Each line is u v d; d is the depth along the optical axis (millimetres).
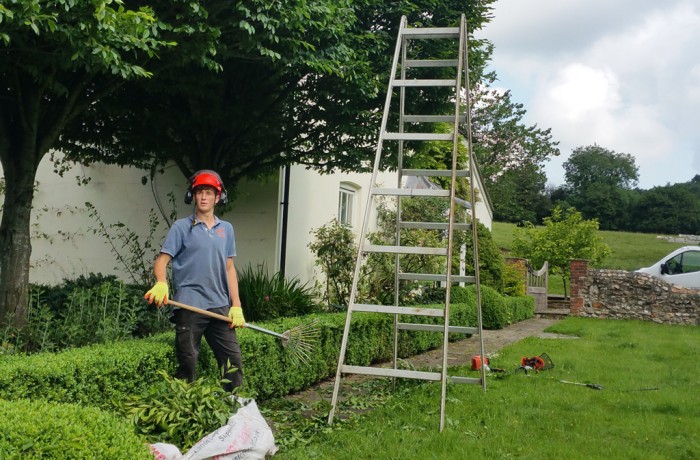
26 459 2176
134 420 3438
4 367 3375
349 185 12500
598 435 4777
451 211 5121
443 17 8094
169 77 6543
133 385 4051
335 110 7758
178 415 3471
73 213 11328
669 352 9641
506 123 41750
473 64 8633
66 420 2377
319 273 11234
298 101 7816
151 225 10828
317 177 11234
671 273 18234
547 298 19203
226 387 4383
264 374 5438
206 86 7352
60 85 5105
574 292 17062
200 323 4223
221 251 4332
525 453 4246
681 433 4910
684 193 50438
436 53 8078
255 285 8109
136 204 10977
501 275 15680
